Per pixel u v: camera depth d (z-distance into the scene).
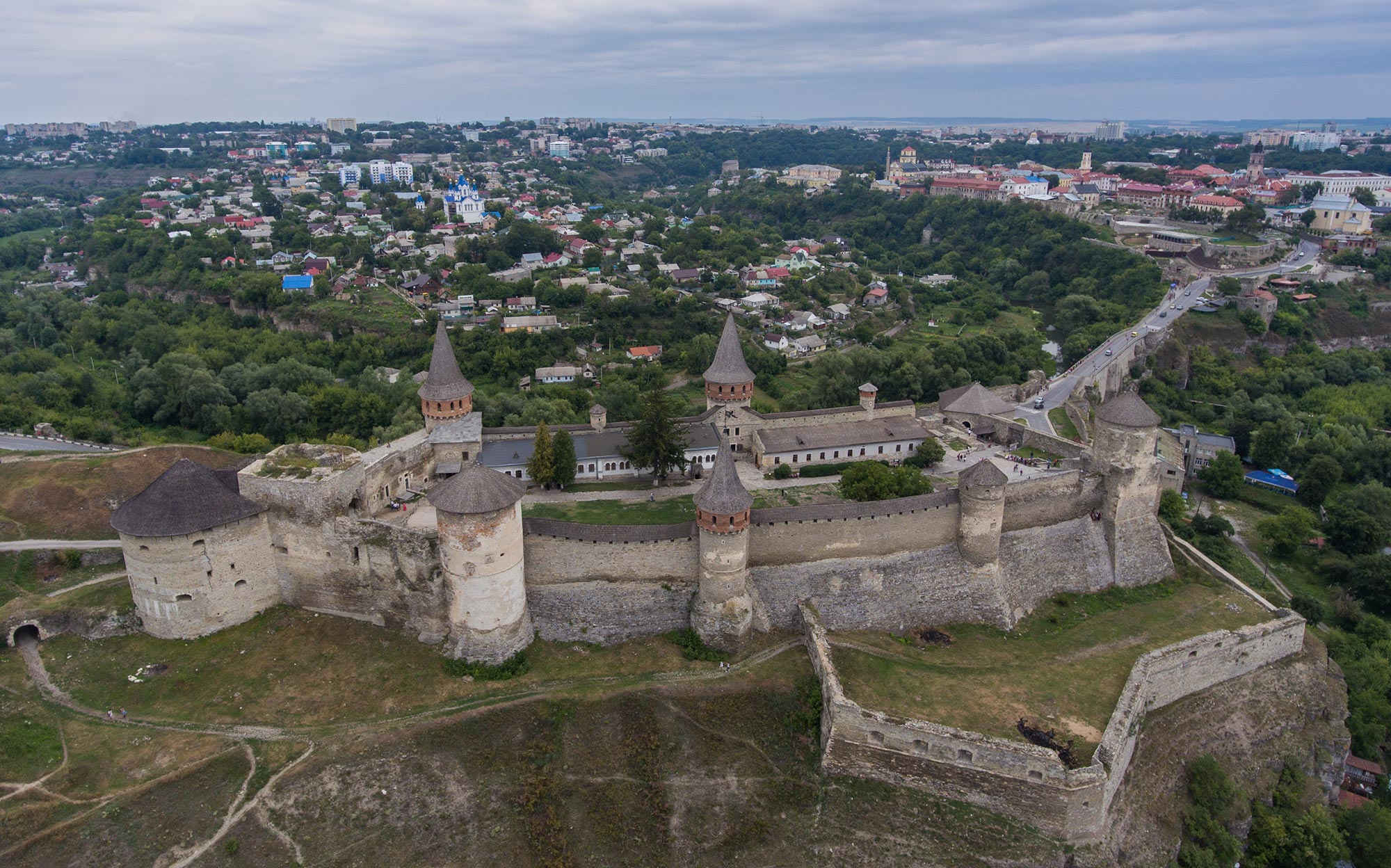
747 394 107.38
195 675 68.75
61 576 78.94
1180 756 73.94
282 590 76.94
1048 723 67.31
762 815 62.50
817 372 170.38
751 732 67.75
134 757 61.09
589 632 76.38
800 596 80.25
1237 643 80.06
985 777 62.81
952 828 62.19
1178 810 70.75
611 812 61.53
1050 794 61.28
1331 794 78.38
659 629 77.56
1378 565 105.69
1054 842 61.59
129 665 69.44
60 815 56.81
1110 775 62.81
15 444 112.25
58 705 65.38
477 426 98.81
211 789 59.41
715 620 75.31
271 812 58.47
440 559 71.62
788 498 96.06
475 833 59.09
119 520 69.69
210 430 139.88
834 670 70.81
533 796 61.47
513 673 71.38
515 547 71.69
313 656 71.44
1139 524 91.62
